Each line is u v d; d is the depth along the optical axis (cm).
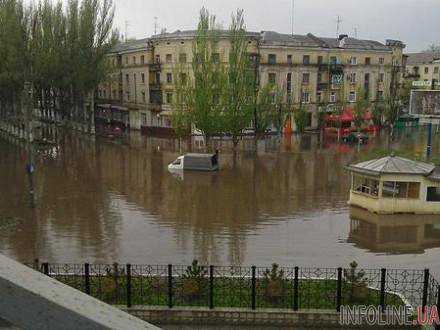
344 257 1745
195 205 2517
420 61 9544
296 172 3438
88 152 4225
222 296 1227
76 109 5747
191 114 4269
